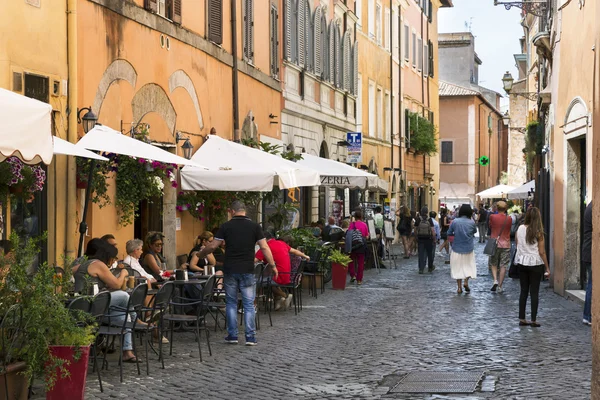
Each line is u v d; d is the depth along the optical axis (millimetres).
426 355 12016
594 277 7277
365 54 41125
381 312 16984
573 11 19125
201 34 19984
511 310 17125
